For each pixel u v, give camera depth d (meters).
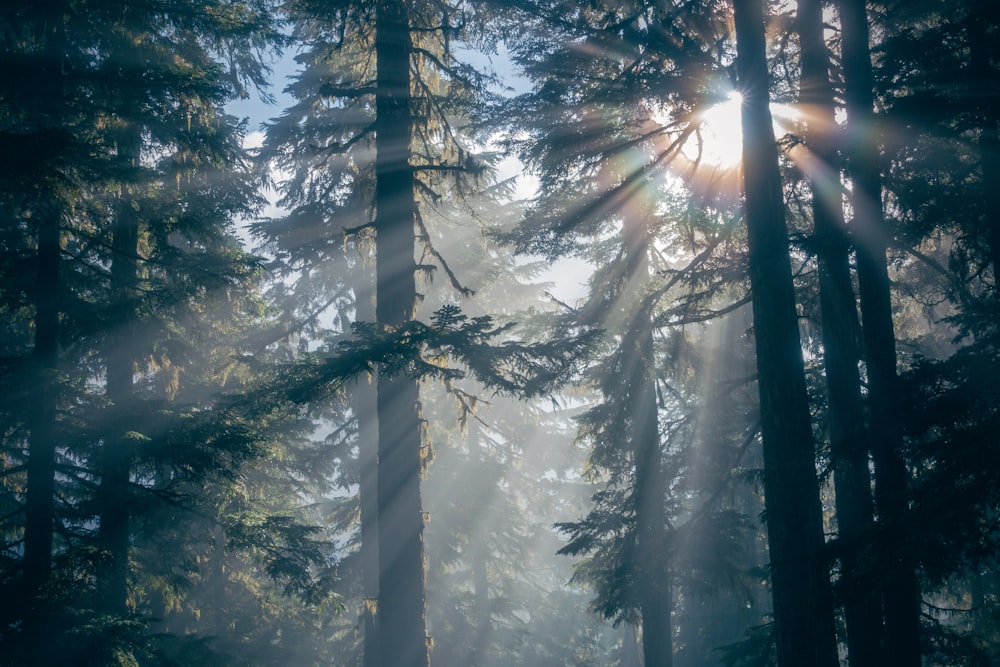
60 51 11.76
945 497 8.51
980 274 14.77
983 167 12.14
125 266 14.11
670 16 11.95
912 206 12.16
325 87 14.01
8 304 12.59
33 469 11.86
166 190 14.64
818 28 12.87
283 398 13.62
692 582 15.91
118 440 12.87
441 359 13.69
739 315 21.64
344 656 26.38
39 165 9.63
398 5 13.95
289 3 15.15
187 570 16.44
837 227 13.11
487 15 13.99
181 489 17.83
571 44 12.56
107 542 13.55
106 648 10.98
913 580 11.02
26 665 10.61
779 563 10.59
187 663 15.51
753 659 16.02
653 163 13.17
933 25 13.91
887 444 10.00
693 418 16.98
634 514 17.23
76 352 14.60
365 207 17.52
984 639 17.41
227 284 14.33
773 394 10.91
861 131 11.42
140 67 11.78
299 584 15.01
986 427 8.47
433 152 16.53
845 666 15.34
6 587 11.05
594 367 16.95
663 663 16.03
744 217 13.63
